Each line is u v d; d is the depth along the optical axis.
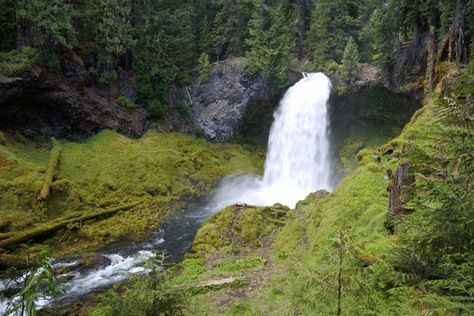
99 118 32.94
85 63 33.03
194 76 40.88
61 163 27.28
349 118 39.28
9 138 27.81
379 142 36.91
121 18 34.72
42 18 28.02
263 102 38.91
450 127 5.30
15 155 25.98
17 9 28.23
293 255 16.73
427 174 6.73
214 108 39.16
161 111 37.03
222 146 38.75
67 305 14.73
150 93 36.94
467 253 5.04
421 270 5.88
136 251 21.05
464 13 27.25
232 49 41.91
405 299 6.49
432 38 28.06
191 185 31.33
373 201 16.09
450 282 4.86
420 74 31.58
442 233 5.16
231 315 11.96
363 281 5.80
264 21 38.84
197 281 14.84
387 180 17.50
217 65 39.97
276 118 40.44
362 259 8.23
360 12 42.47
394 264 6.20
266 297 12.99
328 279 5.71
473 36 26.75
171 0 40.19
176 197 28.97
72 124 31.17
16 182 23.14
